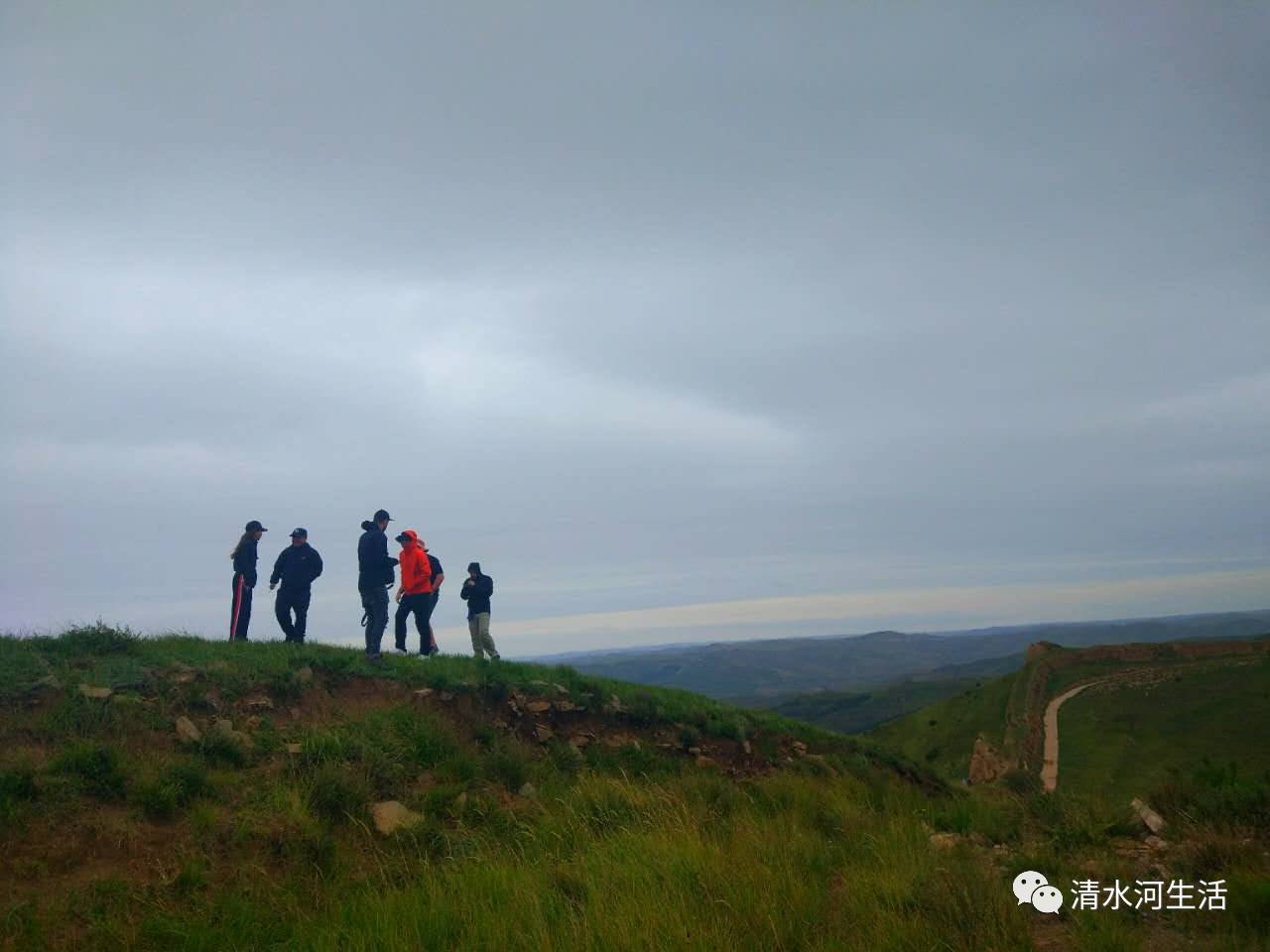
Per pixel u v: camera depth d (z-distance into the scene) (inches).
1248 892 262.5
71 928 256.5
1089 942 233.8
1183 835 347.3
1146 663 2177.7
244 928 268.4
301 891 300.2
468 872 306.8
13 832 280.1
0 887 263.6
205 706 397.4
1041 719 1849.2
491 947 241.3
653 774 511.5
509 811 389.1
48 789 299.6
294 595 577.6
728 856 309.4
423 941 251.9
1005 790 507.5
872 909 257.0
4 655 389.7
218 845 306.3
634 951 231.3
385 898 288.5
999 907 249.0
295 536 583.2
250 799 336.2
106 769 319.0
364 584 525.7
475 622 609.6
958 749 1964.8
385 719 442.3
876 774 608.7
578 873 298.0
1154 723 1638.8
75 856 282.5
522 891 278.2
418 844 340.5
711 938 235.3
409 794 383.2
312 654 494.6
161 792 313.1
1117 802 418.9
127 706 368.2
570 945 236.7
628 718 577.0
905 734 2290.8
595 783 427.5
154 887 280.1
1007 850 349.7
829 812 419.8
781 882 277.9
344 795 352.5
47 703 356.5
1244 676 1781.5
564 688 564.7
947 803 466.9
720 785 456.4
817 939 240.8
